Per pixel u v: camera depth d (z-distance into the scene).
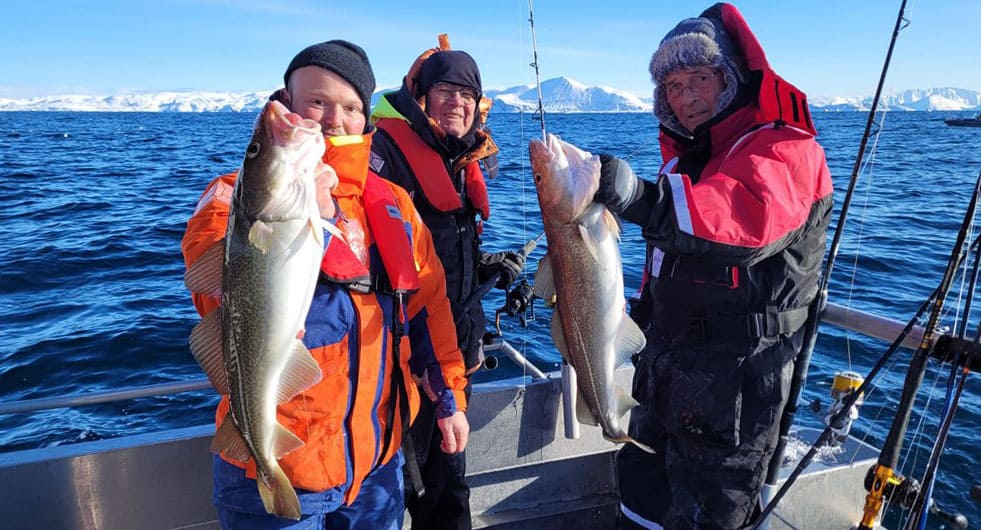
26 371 5.71
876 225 10.97
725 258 1.97
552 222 2.17
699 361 2.31
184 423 5.01
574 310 2.22
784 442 2.37
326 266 1.90
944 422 2.08
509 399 3.05
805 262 2.25
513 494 3.19
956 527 2.21
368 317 1.96
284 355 1.79
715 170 2.38
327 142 2.04
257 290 1.75
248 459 1.84
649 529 2.74
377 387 1.99
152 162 25.80
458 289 2.73
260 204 1.72
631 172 2.02
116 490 2.59
